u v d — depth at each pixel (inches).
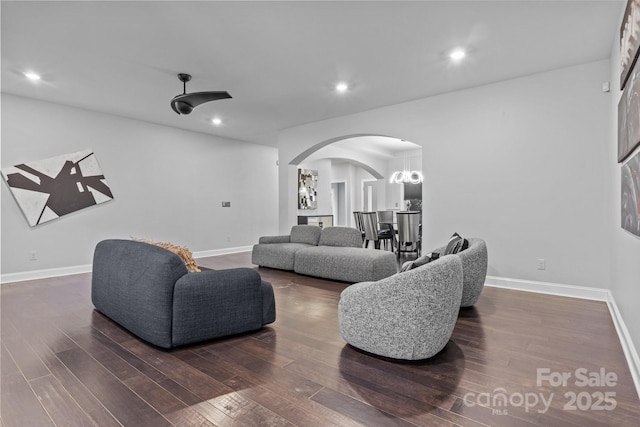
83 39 115.6
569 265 140.9
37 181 178.4
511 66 139.6
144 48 122.6
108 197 205.5
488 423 57.1
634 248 81.1
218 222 272.1
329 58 132.0
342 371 75.9
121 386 69.5
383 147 338.6
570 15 102.3
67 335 98.6
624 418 58.6
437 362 80.2
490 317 113.3
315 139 228.2
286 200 245.6
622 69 92.4
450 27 109.4
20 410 61.2
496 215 157.5
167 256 88.7
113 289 104.4
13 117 171.0
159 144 232.7
